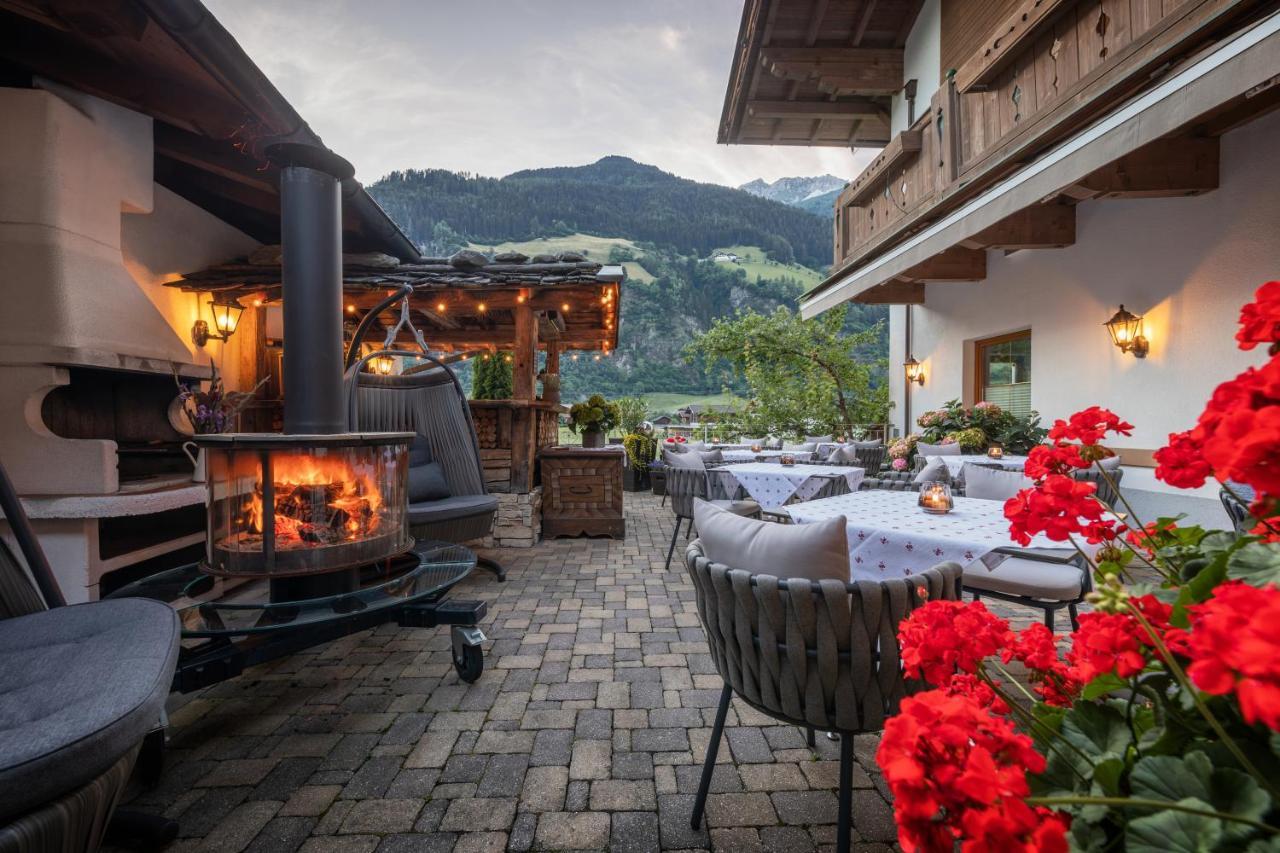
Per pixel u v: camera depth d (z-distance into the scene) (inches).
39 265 99.6
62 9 85.0
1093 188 167.6
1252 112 154.9
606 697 90.1
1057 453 36.3
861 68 322.7
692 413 582.2
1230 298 169.5
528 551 188.2
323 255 95.1
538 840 60.2
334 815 63.7
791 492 158.9
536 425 214.8
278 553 82.6
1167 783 20.8
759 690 57.4
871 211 289.7
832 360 437.4
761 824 62.5
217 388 129.2
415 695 91.0
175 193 163.6
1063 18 162.7
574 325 280.2
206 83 116.9
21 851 37.6
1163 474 28.5
